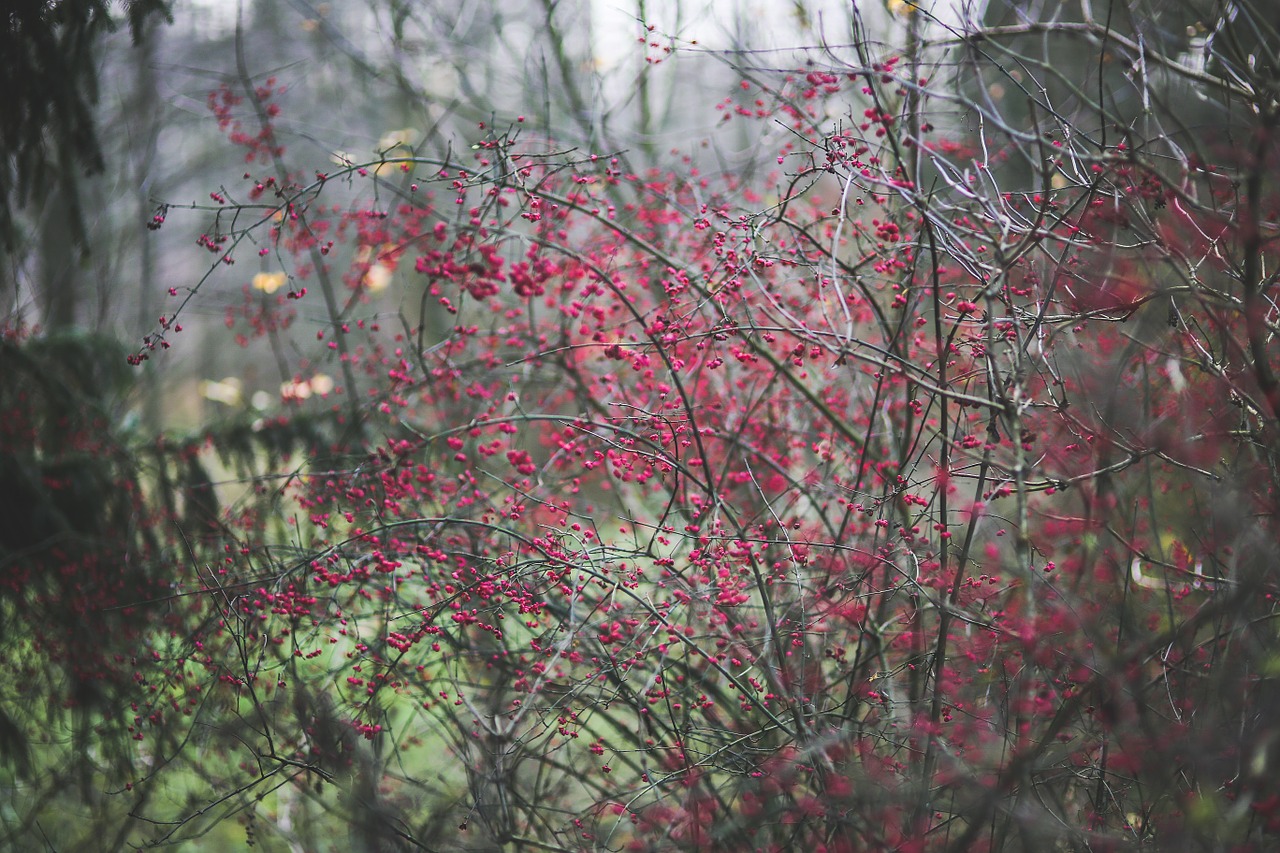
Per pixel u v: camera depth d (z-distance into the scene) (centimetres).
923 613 362
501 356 497
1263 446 317
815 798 318
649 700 377
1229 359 336
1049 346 346
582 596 404
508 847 399
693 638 368
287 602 379
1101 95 328
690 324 420
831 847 340
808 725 359
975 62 337
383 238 509
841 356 339
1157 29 341
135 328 978
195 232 1105
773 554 407
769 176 504
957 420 376
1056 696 341
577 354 509
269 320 605
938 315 333
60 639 493
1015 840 333
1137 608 354
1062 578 366
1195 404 332
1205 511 357
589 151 548
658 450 363
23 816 517
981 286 335
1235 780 283
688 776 335
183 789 525
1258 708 276
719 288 358
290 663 393
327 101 1089
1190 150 369
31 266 824
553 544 375
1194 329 360
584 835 372
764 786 331
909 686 366
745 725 393
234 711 405
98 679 487
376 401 502
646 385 454
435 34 842
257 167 1128
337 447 512
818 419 476
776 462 455
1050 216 373
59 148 498
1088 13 340
